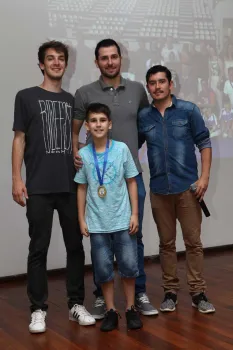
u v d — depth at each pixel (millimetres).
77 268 3023
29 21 4062
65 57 2951
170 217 3201
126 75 4430
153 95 3072
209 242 4910
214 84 4816
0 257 4082
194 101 4727
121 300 3414
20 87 4062
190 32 4691
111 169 2842
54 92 2934
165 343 2602
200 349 2504
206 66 4773
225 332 2732
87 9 4273
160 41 4570
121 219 2859
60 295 3615
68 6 4203
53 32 4152
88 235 2906
